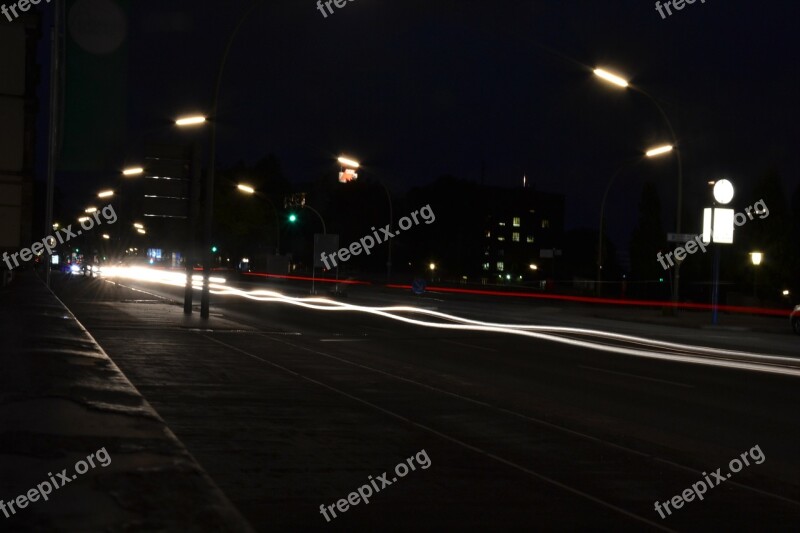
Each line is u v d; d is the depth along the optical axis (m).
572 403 13.91
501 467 8.86
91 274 76.50
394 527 6.68
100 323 25.44
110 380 8.48
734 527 7.04
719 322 40.00
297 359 18.41
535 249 121.25
